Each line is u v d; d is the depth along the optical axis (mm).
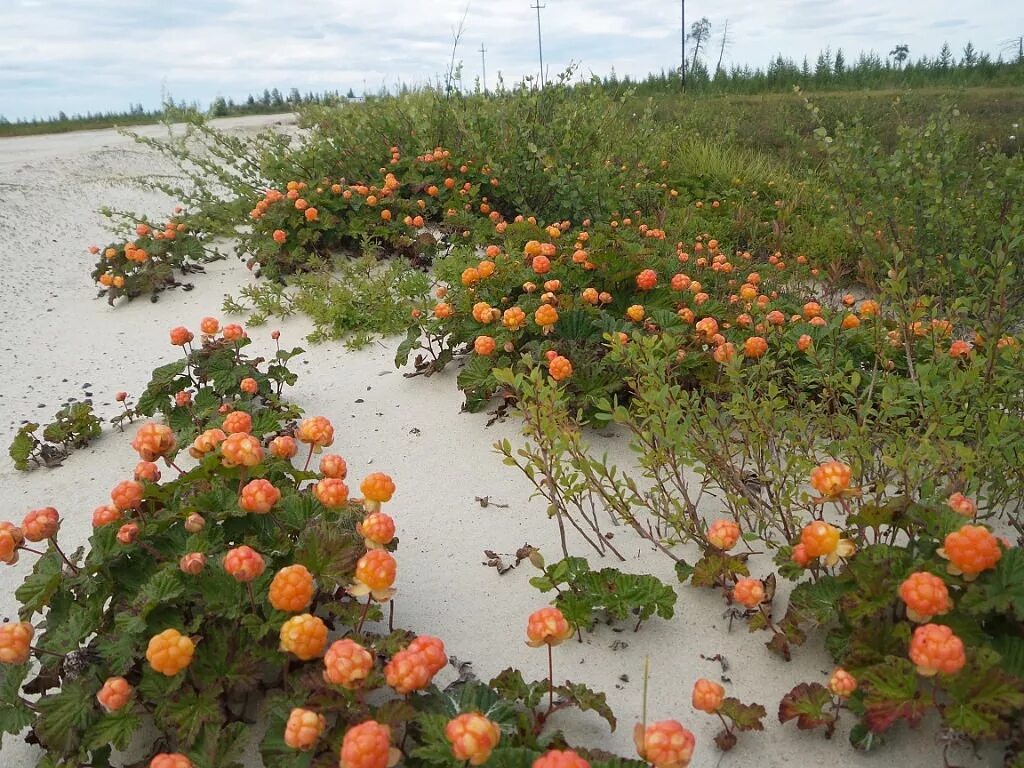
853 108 12547
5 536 2182
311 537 2285
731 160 9273
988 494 2805
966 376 2648
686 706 2221
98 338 5676
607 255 4348
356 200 6496
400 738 1916
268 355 5039
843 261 6105
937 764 1975
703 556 2803
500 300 4285
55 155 13930
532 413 2783
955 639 1701
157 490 2564
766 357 3246
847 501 2602
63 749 1982
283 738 1917
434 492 3420
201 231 7371
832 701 2084
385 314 5160
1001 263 3477
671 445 2623
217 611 2145
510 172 6988
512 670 2201
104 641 2139
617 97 11352
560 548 2959
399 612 2676
